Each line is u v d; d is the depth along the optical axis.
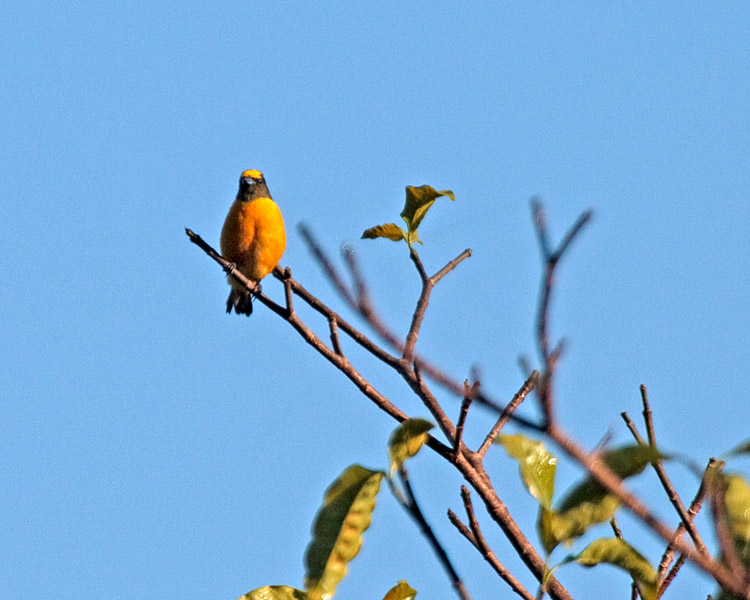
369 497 5.47
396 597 5.50
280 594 5.41
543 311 3.26
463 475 5.73
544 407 3.40
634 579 5.00
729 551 4.27
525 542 5.68
